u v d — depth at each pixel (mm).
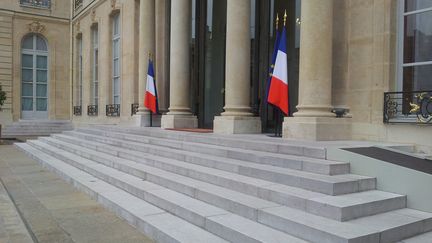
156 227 5320
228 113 10375
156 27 15273
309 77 8094
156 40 15266
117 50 19781
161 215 5891
